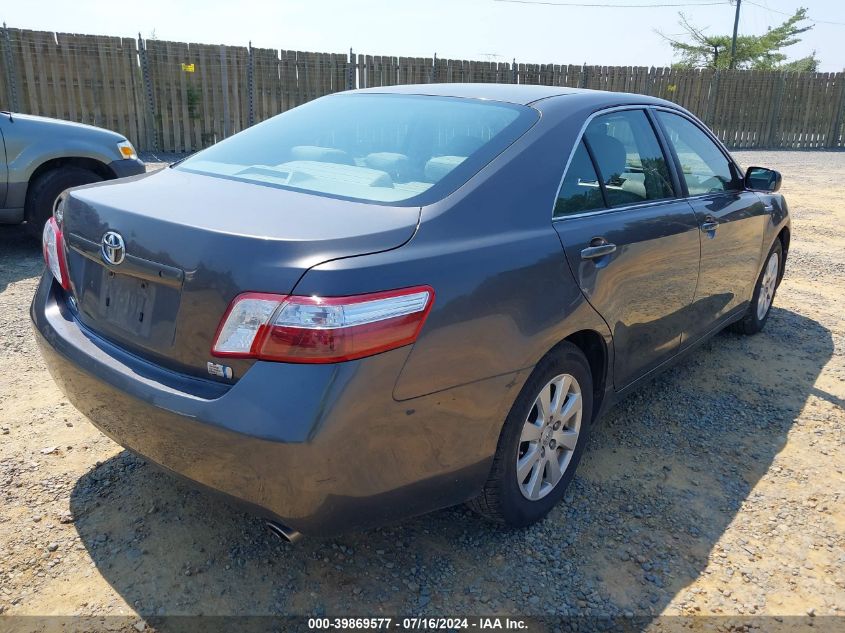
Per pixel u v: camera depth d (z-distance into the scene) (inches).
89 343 95.7
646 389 166.9
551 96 123.6
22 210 242.5
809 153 748.6
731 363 184.1
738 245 165.5
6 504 110.5
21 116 245.0
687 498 122.6
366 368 77.4
